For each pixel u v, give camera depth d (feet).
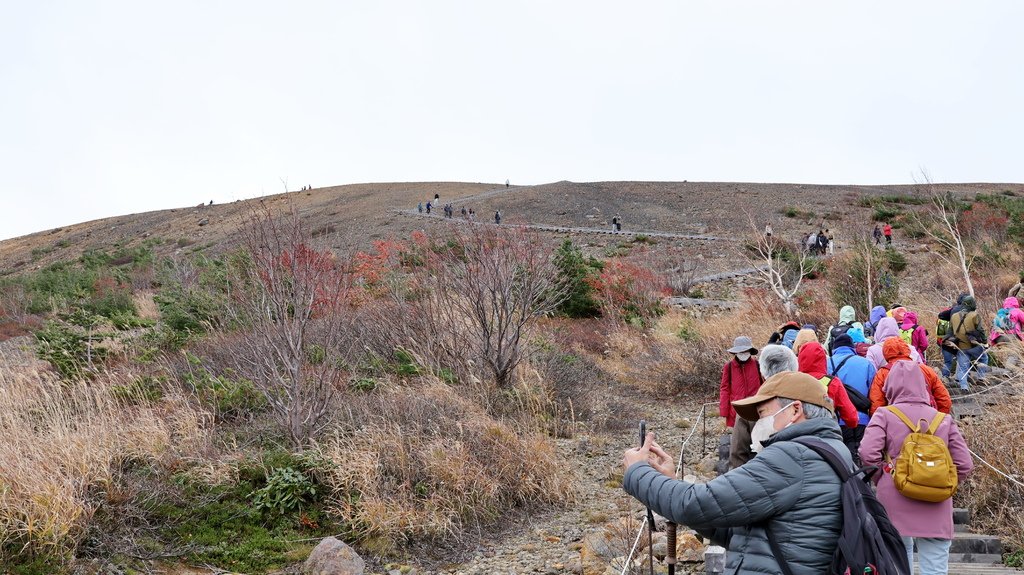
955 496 23.25
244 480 25.05
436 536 23.70
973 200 162.61
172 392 30.35
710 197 243.40
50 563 19.25
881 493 15.05
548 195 254.27
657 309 69.36
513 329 38.70
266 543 22.34
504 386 37.17
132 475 23.81
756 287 88.07
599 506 26.58
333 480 24.72
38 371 33.27
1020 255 82.23
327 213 266.16
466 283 38.19
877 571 7.65
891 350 18.39
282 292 28.17
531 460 27.81
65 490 20.71
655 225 199.52
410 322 39.34
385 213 239.09
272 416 30.04
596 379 45.50
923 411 14.84
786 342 26.76
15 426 22.88
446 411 30.14
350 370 34.45
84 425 24.66
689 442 34.94
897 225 141.49
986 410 27.37
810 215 187.21
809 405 8.71
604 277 71.00
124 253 202.69
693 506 7.90
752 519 7.89
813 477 7.99
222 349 37.27
